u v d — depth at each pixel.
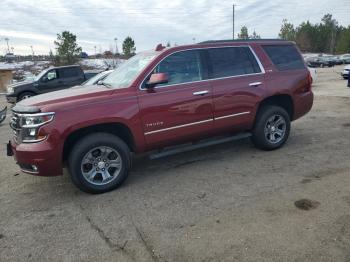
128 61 5.80
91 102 4.45
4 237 3.66
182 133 5.10
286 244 3.19
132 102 4.66
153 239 3.43
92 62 54.38
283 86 5.94
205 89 5.19
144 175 5.25
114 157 4.71
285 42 6.26
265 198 4.16
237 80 5.50
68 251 3.33
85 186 4.52
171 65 5.03
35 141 4.28
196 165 5.54
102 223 3.83
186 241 3.35
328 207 3.84
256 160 5.60
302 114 6.36
